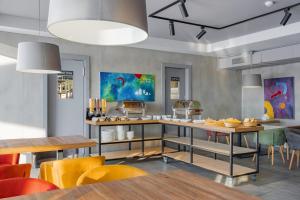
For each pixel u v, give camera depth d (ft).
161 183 5.39
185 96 25.26
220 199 4.51
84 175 6.16
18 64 9.47
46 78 18.80
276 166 17.99
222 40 23.30
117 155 18.84
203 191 4.92
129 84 21.94
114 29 4.97
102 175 6.35
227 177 14.33
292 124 24.36
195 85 25.52
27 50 9.38
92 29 4.96
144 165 18.16
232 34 21.33
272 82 26.09
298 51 20.90
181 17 17.28
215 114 26.78
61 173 7.29
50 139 11.73
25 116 18.26
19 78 18.13
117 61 21.56
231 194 4.76
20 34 18.20
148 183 5.39
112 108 21.24
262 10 16.02
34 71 10.84
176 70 24.93
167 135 23.25
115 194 4.75
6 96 17.79
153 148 21.56
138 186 5.21
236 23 18.43
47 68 9.48
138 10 3.72
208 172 16.46
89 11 3.39
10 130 17.87
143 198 4.55
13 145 10.23
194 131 25.04
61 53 19.31
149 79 22.90
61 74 19.81
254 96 27.91
